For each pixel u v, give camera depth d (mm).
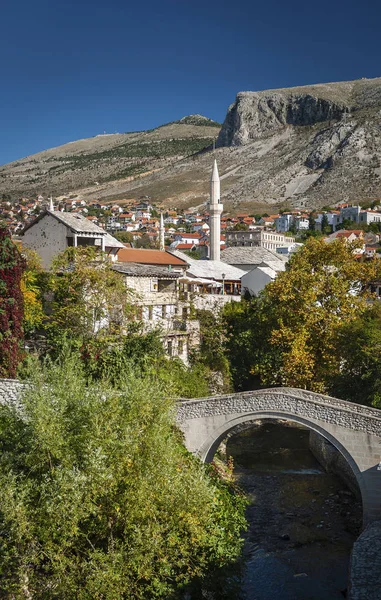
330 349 44781
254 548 28828
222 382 49188
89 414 18703
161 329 42188
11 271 33062
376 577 23469
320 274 45906
